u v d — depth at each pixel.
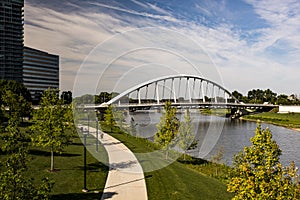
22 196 10.02
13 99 39.72
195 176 19.78
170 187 16.80
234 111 90.00
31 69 101.81
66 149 27.11
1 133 17.94
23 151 11.10
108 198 15.07
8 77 99.94
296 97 149.12
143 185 16.84
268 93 157.38
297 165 29.56
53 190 16.12
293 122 77.19
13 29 101.56
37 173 19.19
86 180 17.89
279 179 10.75
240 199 11.09
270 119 83.75
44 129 20.47
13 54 100.25
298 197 10.88
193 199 15.38
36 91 101.12
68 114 21.03
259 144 11.42
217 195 16.39
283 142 47.25
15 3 100.94
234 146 36.25
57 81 107.69
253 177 10.98
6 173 10.02
